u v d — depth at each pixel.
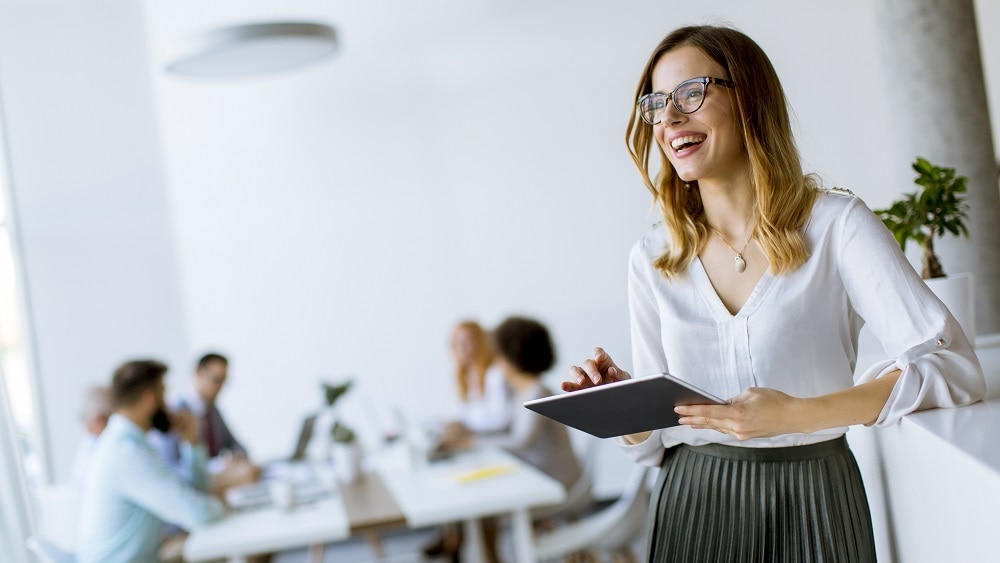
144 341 6.23
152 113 6.29
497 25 6.45
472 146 6.45
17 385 6.02
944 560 1.43
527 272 6.48
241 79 6.35
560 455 4.68
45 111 6.15
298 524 3.67
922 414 1.53
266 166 6.36
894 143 3.21
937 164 3.08
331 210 6.40
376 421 6.38
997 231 3.05
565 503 4.43
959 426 1.42
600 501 6.49
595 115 6.46
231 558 3.56
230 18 6.31
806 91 6.41
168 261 6.28
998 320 3.02
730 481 1.68
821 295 1.59
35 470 5.99
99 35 6.23
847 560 1.61
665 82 1.65
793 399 1.46
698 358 1.70
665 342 1.75
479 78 6.45
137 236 6.25
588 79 6.46
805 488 1.62
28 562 3.99
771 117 1.61
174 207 6.30
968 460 1.26
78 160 6.19
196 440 4.84
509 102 6.46
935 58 3.08
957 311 2.12
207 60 5.18
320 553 5.78
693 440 1.73
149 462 3.86
